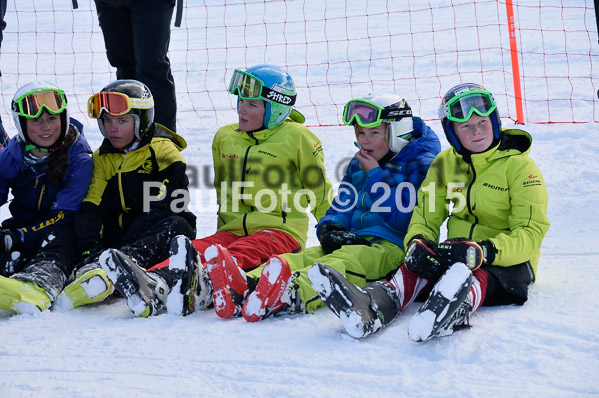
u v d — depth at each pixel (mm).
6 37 18156
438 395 3146
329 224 4734
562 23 15000
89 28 19078
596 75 11305
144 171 5098
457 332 3779
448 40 14391
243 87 5008
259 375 3377
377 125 4711
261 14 19375
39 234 4863
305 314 4211
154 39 6797
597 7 6375
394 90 11195
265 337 3822
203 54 14953
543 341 3609
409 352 3576
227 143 5250
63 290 4414
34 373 3482
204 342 3775
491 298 4195
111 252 4098
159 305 4277
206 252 4066
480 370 3361
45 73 14031
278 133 5125
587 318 3881
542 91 10578
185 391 3256
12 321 4160
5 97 12227
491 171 4410
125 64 7250
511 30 9266
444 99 4375
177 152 5184
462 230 4531
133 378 3395
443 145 8250
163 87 7000
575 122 8961
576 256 5184
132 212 5172
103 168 5148
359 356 3543
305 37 16031
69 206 4953
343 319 3723
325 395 3174
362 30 16250
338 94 11289
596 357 3426
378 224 4762
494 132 4375
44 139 4859
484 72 11875
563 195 6621
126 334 3912
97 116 4988
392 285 4082
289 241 4969
